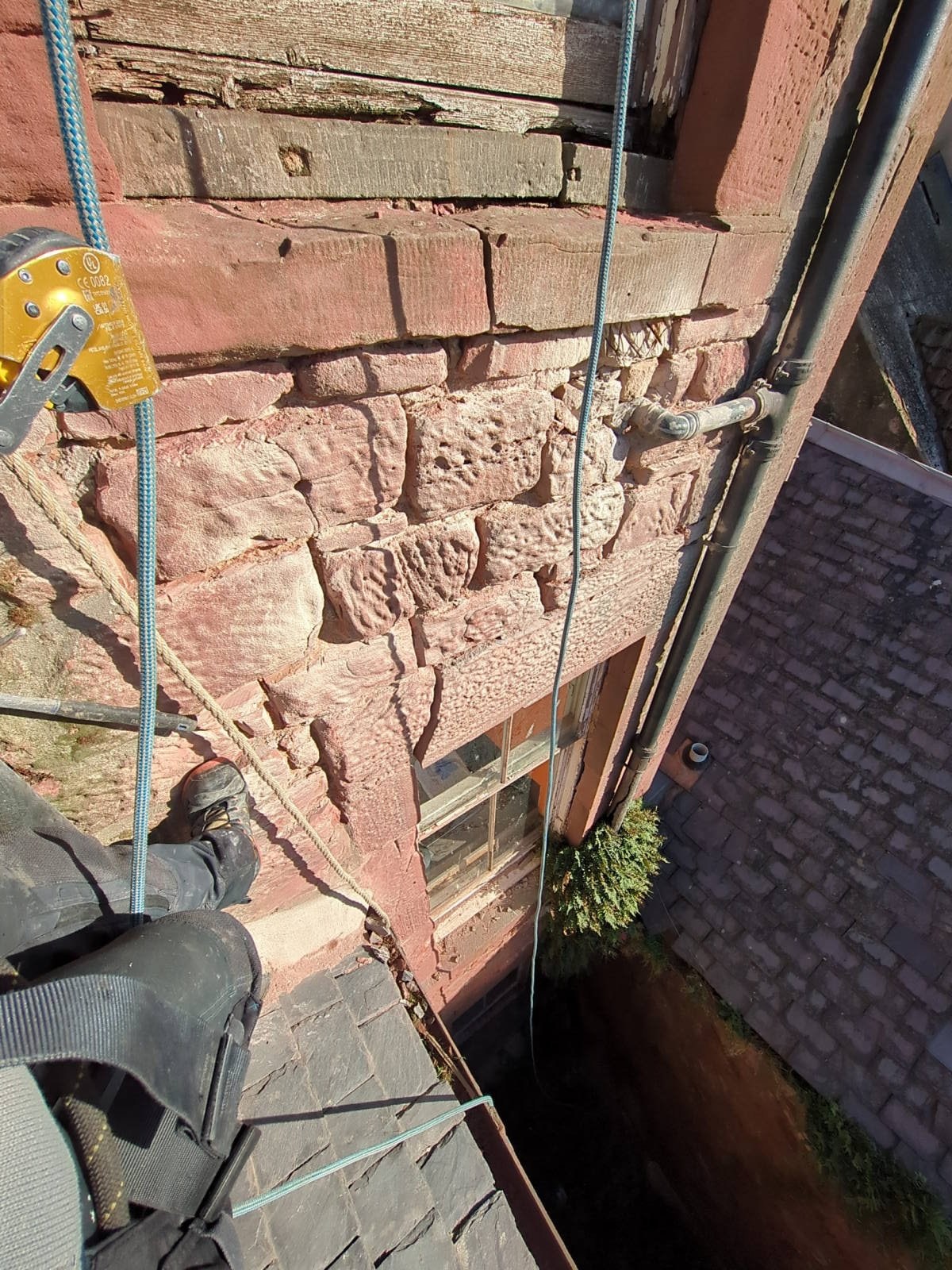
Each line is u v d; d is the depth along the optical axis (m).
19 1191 0.54
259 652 1.30
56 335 0.62
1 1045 0.51
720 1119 3.94
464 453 1.36
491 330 1.20
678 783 4.18
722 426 1.86
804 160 1.62
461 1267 1.65
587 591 2.02
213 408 1.00
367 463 1.22
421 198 1.15
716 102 1.36
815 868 3.62
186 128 0.88
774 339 1.97
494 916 3.47
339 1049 1.99
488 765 2.67
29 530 0.93
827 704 3.87
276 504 1.15
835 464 4.32
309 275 0.92
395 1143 1.79
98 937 0.98
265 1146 1.77
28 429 0.66
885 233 2.06
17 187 0.75
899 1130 3.03
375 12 0.96
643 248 1.30
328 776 1.74
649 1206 4.57
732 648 4.30
